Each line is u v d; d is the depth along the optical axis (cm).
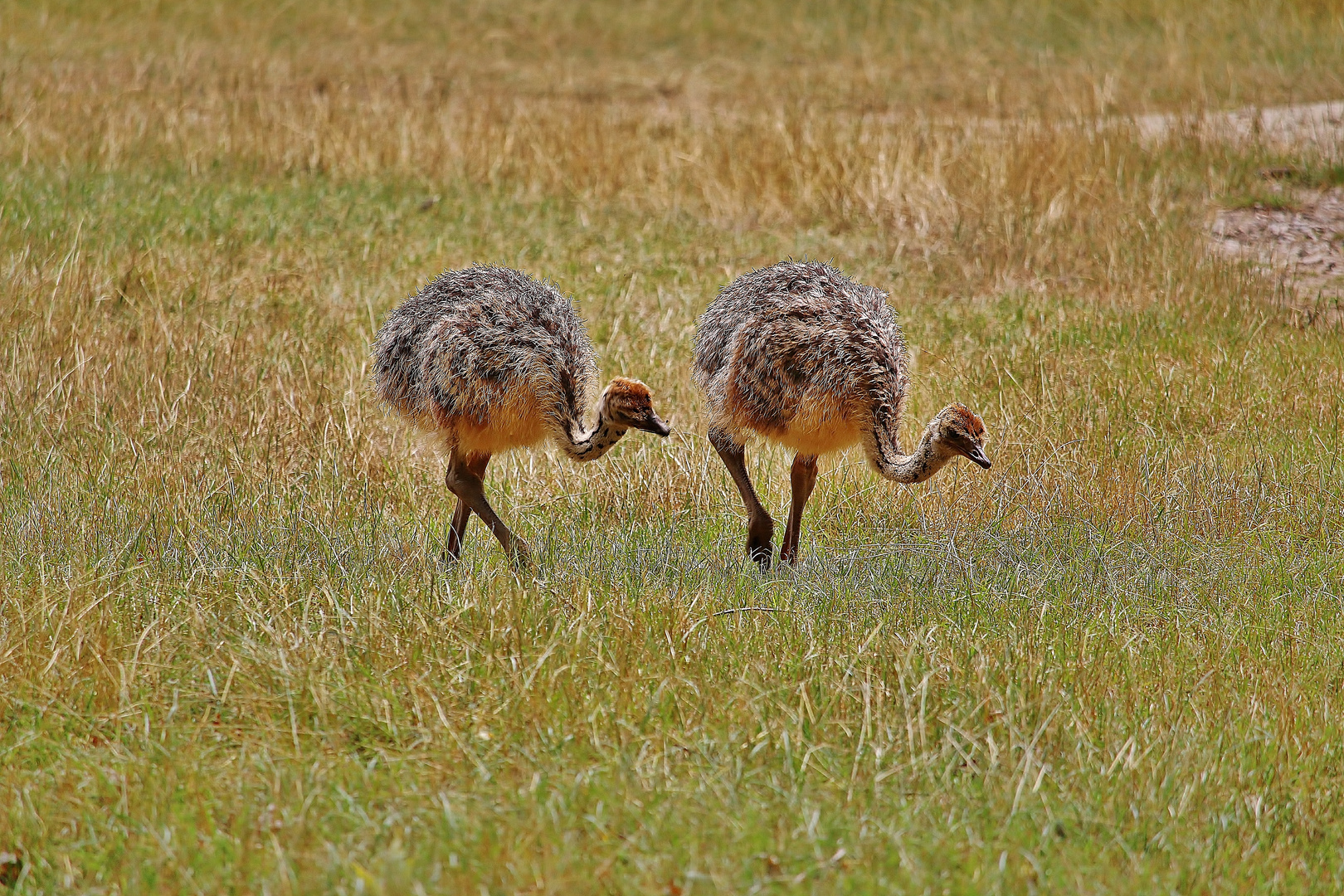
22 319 2375
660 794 1162
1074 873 1068
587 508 1944
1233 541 1820
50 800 1166
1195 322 2639
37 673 1366
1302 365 2417
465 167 3597
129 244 2838
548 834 1096
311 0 5606
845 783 1196
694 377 1938
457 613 1485
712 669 1414
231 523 1791
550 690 1344
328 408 2142
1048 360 2402
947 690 1361
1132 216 3158
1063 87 4616
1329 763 1281
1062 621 1569
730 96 4712
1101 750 1276
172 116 3819
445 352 1692
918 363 2406
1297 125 3997
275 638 1410
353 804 1138
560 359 1717
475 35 5422
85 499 1844
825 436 1758
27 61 4531
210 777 1203
